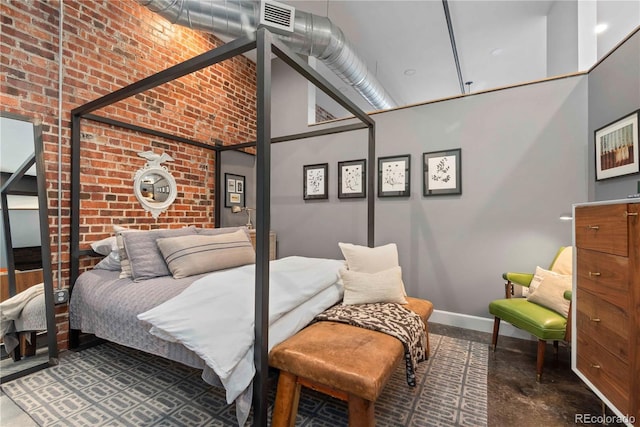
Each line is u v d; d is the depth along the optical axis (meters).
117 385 1.96
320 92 5.51
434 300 3.23
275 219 4.30
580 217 1.74
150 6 2.24
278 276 2.03
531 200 2.81
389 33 3.64
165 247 2.41
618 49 2.23
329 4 3.16
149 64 3.05
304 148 4.10
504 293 2.92
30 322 2.16
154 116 3.12
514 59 4.19
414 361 1.72
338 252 3.83
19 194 2.18
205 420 1.63
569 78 2.68
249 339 1.49
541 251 2.77
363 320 1.83
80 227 2.54
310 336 1.65
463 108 3.12
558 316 2.06
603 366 1.52
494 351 2.51
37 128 2.27
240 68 4.23
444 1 3.08
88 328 2.22
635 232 1.31
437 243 3.22
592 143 2.54
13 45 2.17
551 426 1.62
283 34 2.64
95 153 2.64
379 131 3.54
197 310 1.60
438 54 4.09
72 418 1.64
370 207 2.89
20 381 2.00
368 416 1.28
